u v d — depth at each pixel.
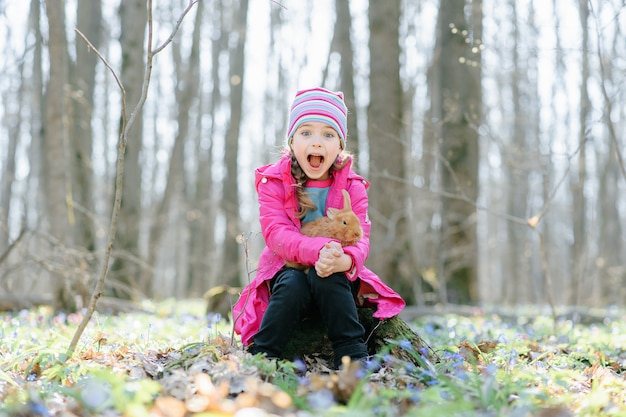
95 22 13.43
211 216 23.31
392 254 10.41
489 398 2.90
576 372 3.94
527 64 18.83
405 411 2.86
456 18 11.34
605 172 24.14
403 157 10.77
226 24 22.14
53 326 6.06
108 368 3.45
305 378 3.22
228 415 2.47
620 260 25.36
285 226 3.80
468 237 11.55
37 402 2.71
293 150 3.92
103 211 24.06
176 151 16.95
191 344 3.90
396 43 10.76
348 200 3.71
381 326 3.89
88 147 11.98
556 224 37.09
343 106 4.02
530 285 26.56
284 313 3.58
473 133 11.32
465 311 10.00
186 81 16.78
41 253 9.38
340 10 13.14
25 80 21.83
